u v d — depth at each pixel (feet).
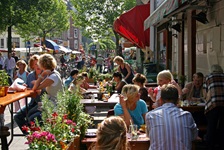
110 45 259.60
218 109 24.63
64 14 182.09
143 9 71.26
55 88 24.99
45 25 172.04
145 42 75.15
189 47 42.29
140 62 91.25
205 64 38.40
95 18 139.95
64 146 15.83
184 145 15.16
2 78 20.71
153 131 15.40
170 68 60.29
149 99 29.48
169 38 60.49
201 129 26.55
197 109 26.63
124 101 20.81
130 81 46.39
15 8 113.60
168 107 15.85
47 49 157.17
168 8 30.94
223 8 32.35
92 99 32.14
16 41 225.15
